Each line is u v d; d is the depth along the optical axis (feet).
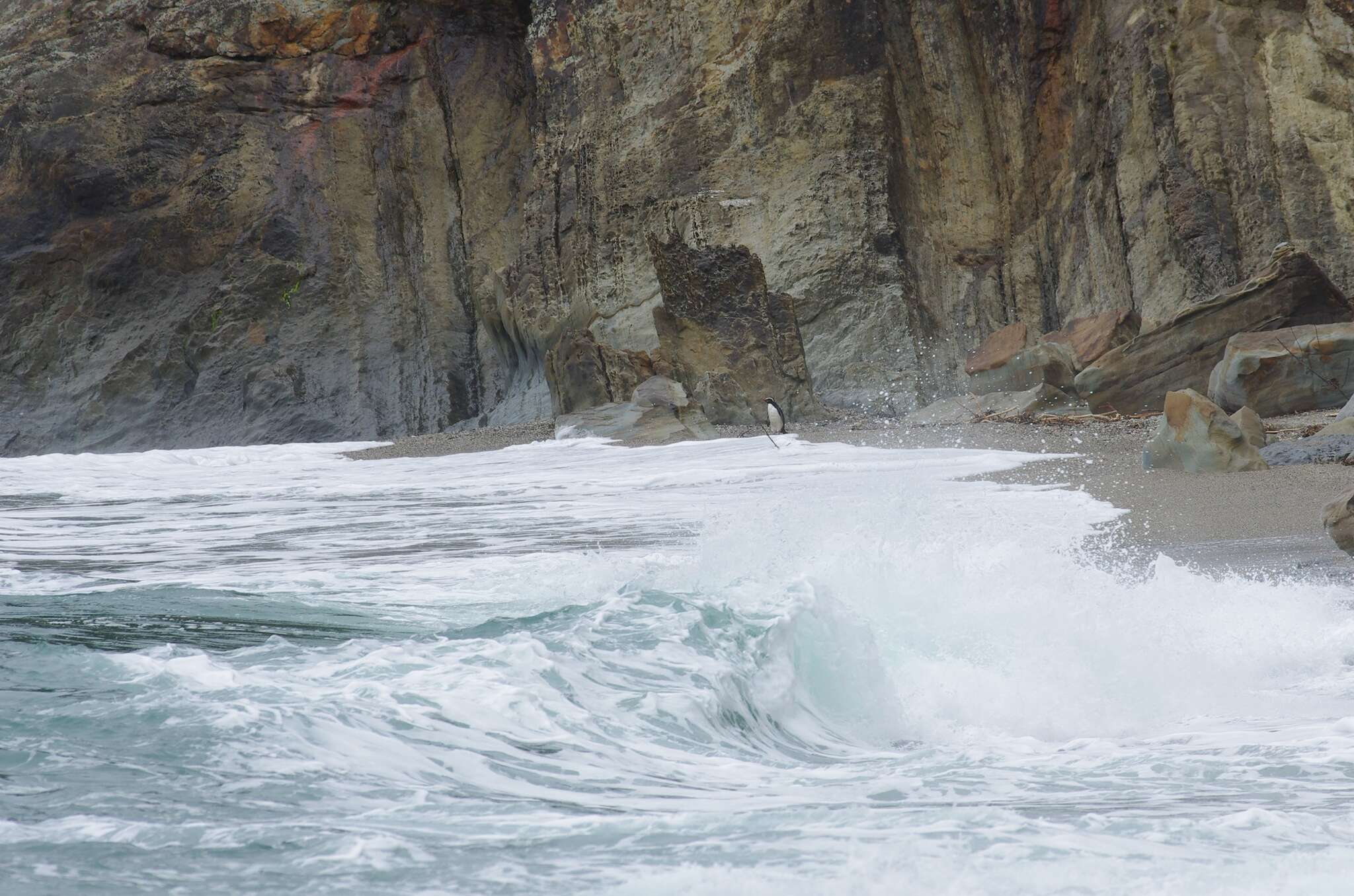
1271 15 201.77
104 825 18.01
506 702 27.40
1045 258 230.07
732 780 23.79
